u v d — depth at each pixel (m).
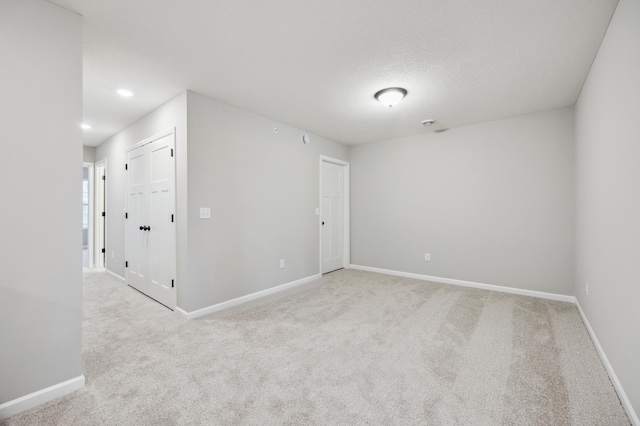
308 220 4.36
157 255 3.31
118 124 3.89
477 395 1.67
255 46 2.12
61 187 1.68
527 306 3.19
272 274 3.75
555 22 1.84
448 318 2.84
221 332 2.52
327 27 1.91
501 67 2.42
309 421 1.46
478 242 3.97
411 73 2.53
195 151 2.90
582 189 2.83
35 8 1.60
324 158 4.70
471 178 4.02
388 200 4.85
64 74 1.69
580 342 2.32
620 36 1.67
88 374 1.88
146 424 1.44
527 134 3.60
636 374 1.45
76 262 1.73
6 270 1.51
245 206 3.40
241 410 1.54
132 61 2.32
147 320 2.79
